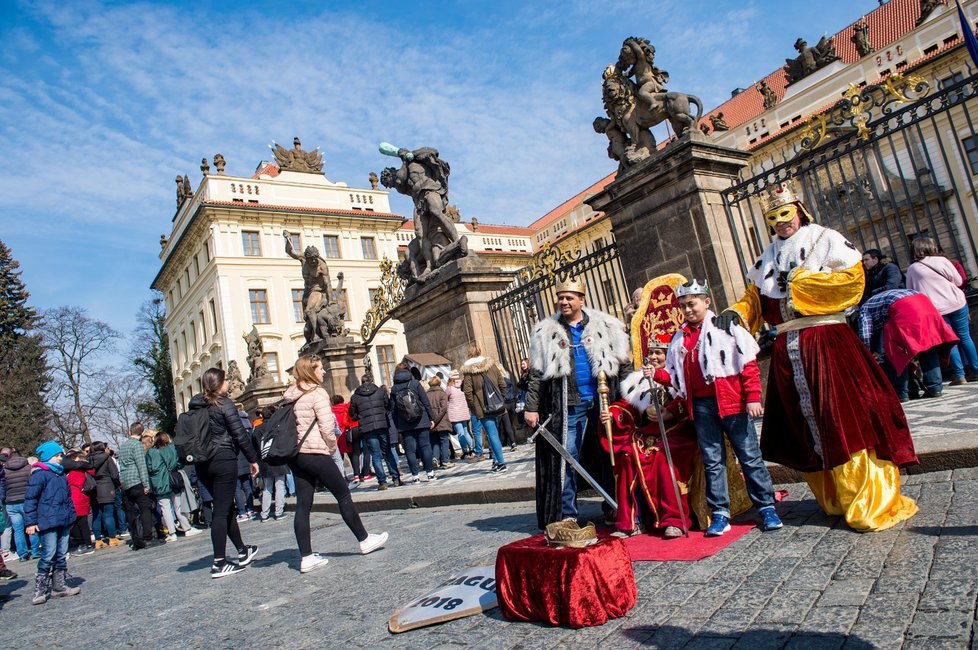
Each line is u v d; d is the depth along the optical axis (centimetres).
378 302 1658
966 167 766
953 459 439
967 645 218
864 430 369
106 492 1280
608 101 986
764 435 423
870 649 230
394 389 1059
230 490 634
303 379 585
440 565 476
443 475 1079
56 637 499
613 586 309
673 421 465
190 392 4481
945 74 2269
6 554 1343
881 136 811
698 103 894
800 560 336
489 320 1301
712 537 414
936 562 294
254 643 376
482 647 301
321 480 584
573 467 476
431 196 1412
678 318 621
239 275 3806
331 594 462
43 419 3947
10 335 4103
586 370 492
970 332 816
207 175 3819
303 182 4228
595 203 999
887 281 731
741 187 885
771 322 433
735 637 260
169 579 683
